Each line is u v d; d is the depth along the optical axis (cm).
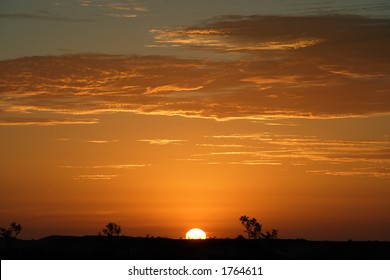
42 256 12062
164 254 12950
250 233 13775
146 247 13262
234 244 13500
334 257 12862
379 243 13525
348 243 13450
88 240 13788
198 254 12888
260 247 13450
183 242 13600
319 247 13675
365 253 12912
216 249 13212
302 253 13212
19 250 12962
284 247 13650
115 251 13125
